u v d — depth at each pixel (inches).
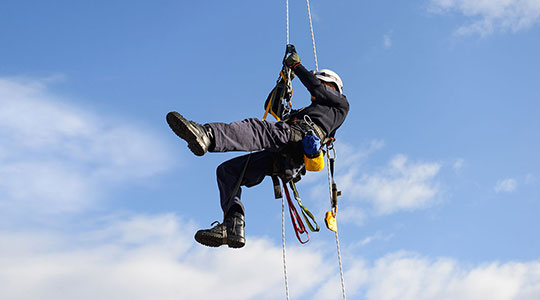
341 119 229.0
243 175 221.9
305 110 224.1
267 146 207.6
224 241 215.9
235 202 218.8
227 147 198.7
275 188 225.1
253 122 206.5
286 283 239.5
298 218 228.4
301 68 221.5
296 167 223.5
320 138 220.2
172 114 188.4
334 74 238.2
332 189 241.3
